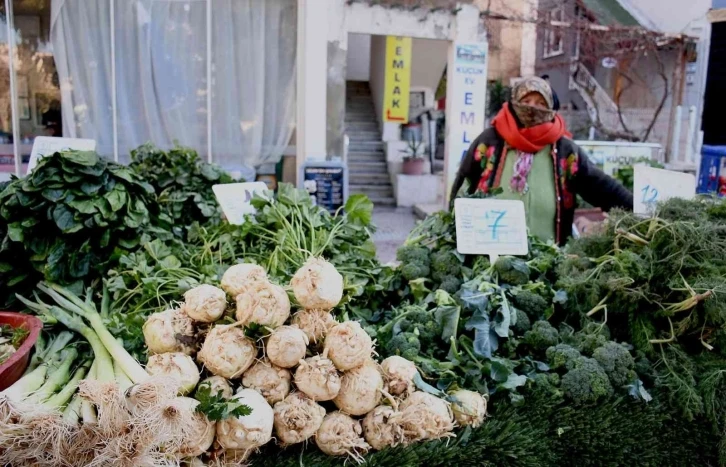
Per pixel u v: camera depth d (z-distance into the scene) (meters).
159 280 2.06
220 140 4.89
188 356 1.46
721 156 5.03
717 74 9.37
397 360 1.67
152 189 2.49
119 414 1.24
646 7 10.71
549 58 14.00
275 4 4.79
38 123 4.57
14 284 2.17
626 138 10.66
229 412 1.36
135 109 4.68
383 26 5.02
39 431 1.21
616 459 1.76
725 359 1.92
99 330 1.73
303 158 4.93
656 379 1.91
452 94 5.32
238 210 2.52
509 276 2.17
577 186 3.36
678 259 1.99
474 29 5.30
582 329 2.03
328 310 1.61
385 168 10.97
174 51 4.68
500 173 3.33
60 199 2.18
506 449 1.63
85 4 4.46
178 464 1.34
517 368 1.87
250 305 1.48
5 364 1.49
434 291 2.20
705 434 1.87
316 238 2.41
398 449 1.54
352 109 12.34
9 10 4.38
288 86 4.94
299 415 1.46
